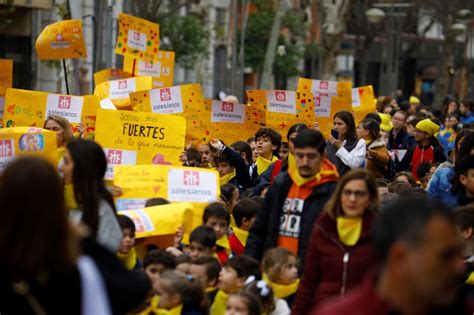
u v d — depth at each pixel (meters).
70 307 6.83
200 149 19.44
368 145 20.14
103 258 7.55
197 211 14.22
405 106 38.56
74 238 6.91
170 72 26.03
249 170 18.94
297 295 10.59
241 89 52.56
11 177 6.78
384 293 5.90
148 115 16.23
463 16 74.19
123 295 7.50
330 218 10.37
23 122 19.25
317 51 67.81
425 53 110.06
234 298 9.84
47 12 45.19
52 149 13.87
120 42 25.38
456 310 6.21
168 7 57.75
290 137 15.92
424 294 5.86
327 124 23.20
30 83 45.44
